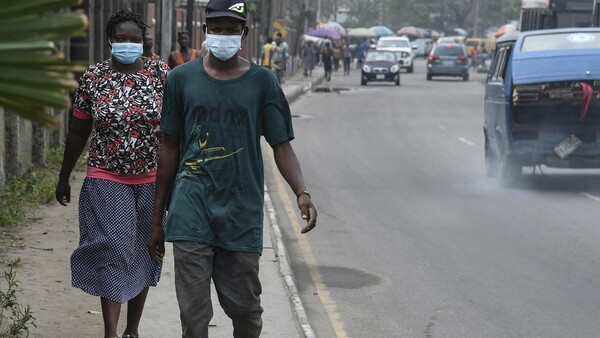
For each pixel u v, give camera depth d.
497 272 11.20
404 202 16.67
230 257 5.74
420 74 78.12
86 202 6.89
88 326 7.80
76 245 10.95
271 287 9.73
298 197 5.76
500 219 14.94
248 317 5.88
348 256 12.15
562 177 20.39
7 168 14.45
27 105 2.41
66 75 2.40
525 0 34.00
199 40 41.59
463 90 55.78
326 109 40.22
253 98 5.69
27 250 10.54
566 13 32.88
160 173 5.94
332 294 10.16
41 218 12.38
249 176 5.71
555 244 12.90
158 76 6.84
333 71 78.44
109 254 6.74
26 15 2.40
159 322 8.11
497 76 19.36
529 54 17.97
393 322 9.05
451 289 10.38
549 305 9.66
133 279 6.92
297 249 12.58
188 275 5.64
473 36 155.50
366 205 16.31
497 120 18.86
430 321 9.09
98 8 20.89
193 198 5.67
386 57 61.03
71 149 7.00
